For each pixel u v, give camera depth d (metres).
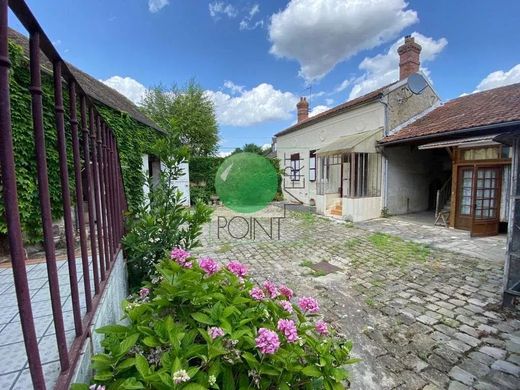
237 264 2.22
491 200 7.84
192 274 1.65
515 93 8.66
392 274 4.85
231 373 1.30
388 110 10.28
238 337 1.33
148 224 3.10
